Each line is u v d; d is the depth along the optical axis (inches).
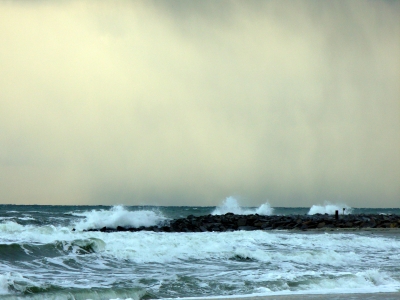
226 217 3868.1
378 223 3649.1
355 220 3791.8
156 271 1382.9
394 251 2007.9
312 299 1023.0
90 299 1036.5
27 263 1373.0
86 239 1599.4
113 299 1039.0
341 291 1152.8
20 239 1707.7
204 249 1731.1
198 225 3344.0
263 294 1107.3
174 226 3312.0
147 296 1091.3
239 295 1096.2
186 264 1517.0
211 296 1101.7
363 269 1541.6
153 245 1712.6
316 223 3545.8
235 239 2085.4
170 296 1101.7
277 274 1346.0
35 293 1028.5
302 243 2094.0
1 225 1951.3
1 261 1358.3
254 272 1397.6
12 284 1061.8
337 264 1626.5
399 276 1421.0
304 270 1473.9
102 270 1368.1
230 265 1525.6
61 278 1233.4
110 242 1717.5
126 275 1304.1
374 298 1047.6
